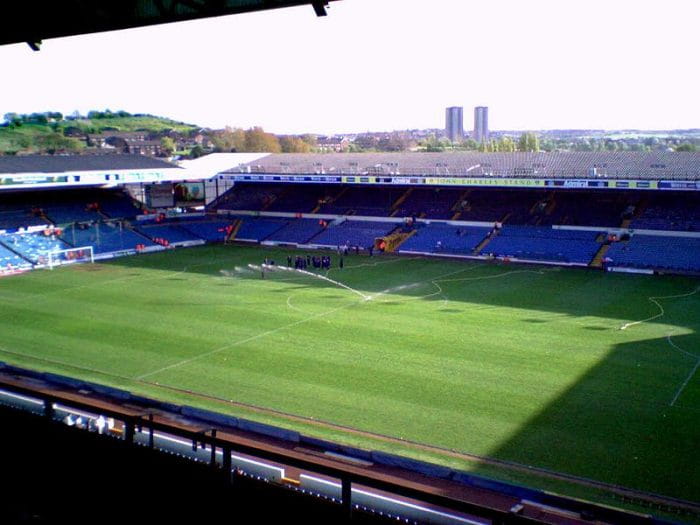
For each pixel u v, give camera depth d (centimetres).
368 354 3180
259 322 3816
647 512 1717
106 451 998
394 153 8012
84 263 6091
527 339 3397
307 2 973
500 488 1573
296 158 8312
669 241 5575
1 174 5959
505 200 6888
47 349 3334
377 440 2217
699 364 2950
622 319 3784
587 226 6069
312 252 6581
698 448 2114
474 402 2548
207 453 1495
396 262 5919
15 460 1070
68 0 1145
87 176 6562
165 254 6594
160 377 2892
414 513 1271
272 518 835
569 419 2369
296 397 2631
